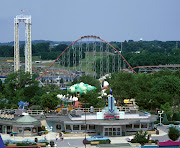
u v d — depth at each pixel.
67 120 154.25
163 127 167.88
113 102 156.38
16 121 151.25
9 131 155.12
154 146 125.44
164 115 176.38
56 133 155.88
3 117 159.00
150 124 159.00
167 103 196.38
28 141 136.00
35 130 152.00
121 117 157.38
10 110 181.38
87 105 193.12
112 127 150.38
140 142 134.50
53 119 158.12
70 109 186.75
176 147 125.06
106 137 145.88
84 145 135.75
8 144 130.62
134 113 161.25
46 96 193.25
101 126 151.12
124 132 152.50
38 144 133.12
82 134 151.00
